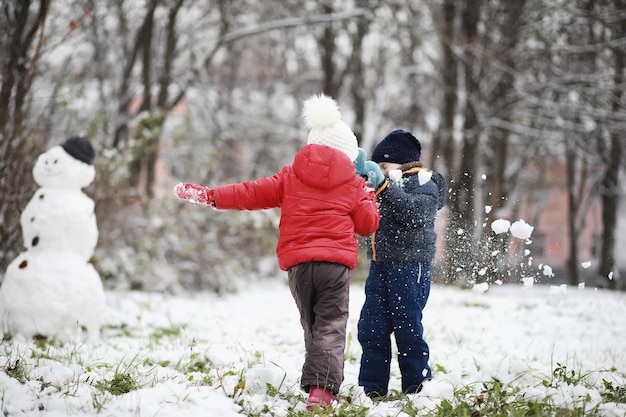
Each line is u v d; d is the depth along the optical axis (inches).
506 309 366.0
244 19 805.9
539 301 399.5
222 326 288.2
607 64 735.7
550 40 728.3
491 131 794.8
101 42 682.8
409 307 171.2
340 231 159.5
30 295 234.2
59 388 158.2
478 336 280.8
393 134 184.7
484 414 149.9
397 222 172.6
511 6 698.8
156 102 695.7
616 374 201.2
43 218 241.1
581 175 1008.9
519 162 909.2
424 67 850.8
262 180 165.0
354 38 807.1
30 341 228.8
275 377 171.8
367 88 853.2
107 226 424.2
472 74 723.4
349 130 168.6
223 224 483.2
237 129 778.2
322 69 844.0
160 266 438.0
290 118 888.3
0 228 307.7
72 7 489.1
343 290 159.8
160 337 262.7
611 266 820.6
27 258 241.6
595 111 701.3
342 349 156.7
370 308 174.7
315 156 160.9
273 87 943.0
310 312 161.3
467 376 189.6
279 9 801.6
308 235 158.6
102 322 283.9
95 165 397.7
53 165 244.4
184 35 762.2
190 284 445.7
